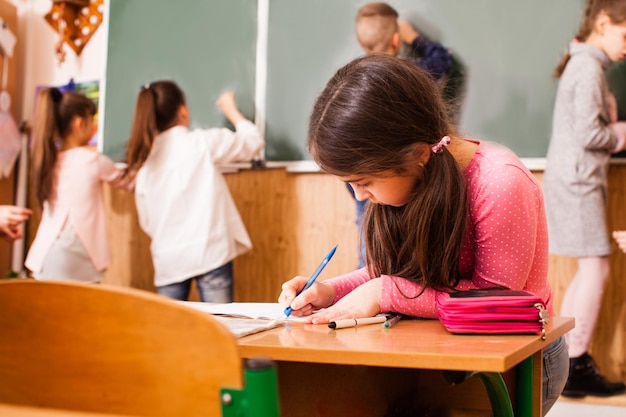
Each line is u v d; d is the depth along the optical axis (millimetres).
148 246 3518
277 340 962
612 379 2760
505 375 1097
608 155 2678
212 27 3410
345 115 1088
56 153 3219
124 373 616
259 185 3322
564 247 2680
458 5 2980
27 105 3766
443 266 1165
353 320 1122
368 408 1202
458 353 824
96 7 3666
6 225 2559
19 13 3787
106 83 3592
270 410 574
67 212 3186
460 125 2961
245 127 3199
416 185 1174
